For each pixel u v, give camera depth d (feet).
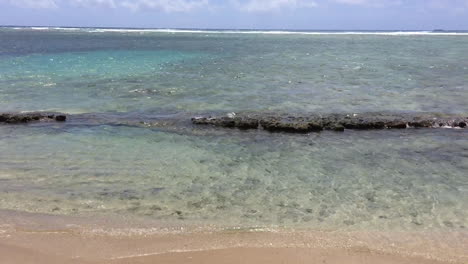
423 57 133.39
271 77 81.10
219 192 25.93
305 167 30.68
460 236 20.54
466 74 87.15
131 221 22.00
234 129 41.63
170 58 127.13
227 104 54.29
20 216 22.35
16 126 42.29
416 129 42.04
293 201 24.67
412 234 20.74
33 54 133.90
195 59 124.36
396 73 89.10
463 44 226.58
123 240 19.94
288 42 247.70
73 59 118.52
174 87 67.97
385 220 22.26
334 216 22.71
